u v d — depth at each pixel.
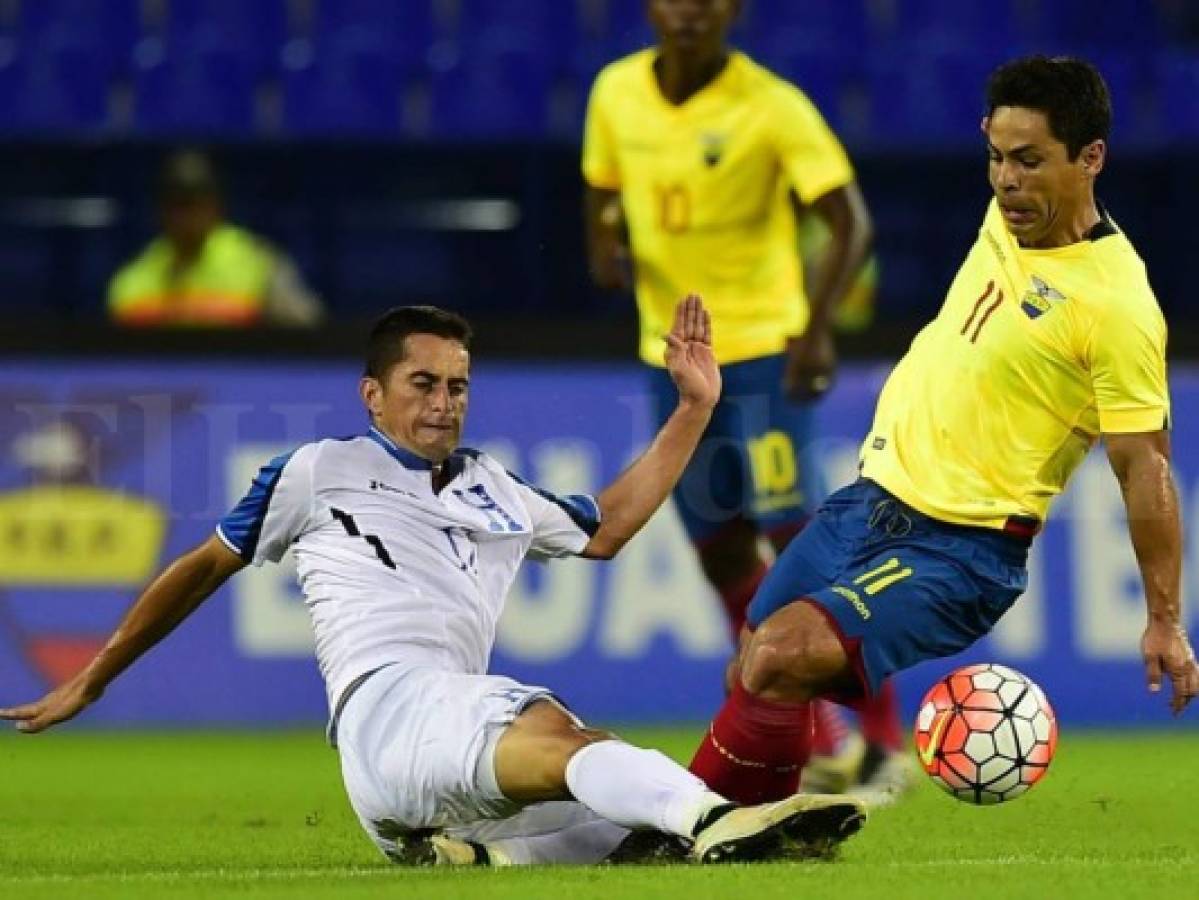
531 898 17.95
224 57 57.69
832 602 22.28
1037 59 22.38
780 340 34.06
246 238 47.97
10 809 30.58
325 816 29.25
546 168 50.59
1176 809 29.77
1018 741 22.55
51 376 43.25
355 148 50.81
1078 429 22.92
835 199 33.66
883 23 61.00
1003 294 22.97
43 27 58.56
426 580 21.80
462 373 22.27
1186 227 51.06
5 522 43.25
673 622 44.25
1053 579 44.84
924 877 19.38
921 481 23.22
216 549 22.03
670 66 34.09
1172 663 21.48
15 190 50.47
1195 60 59.12
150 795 32.72
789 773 22.33
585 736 20.11
